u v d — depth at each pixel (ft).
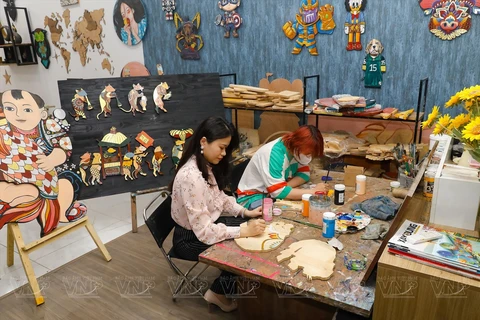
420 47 8.89
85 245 9.77
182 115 10.19
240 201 7.45
